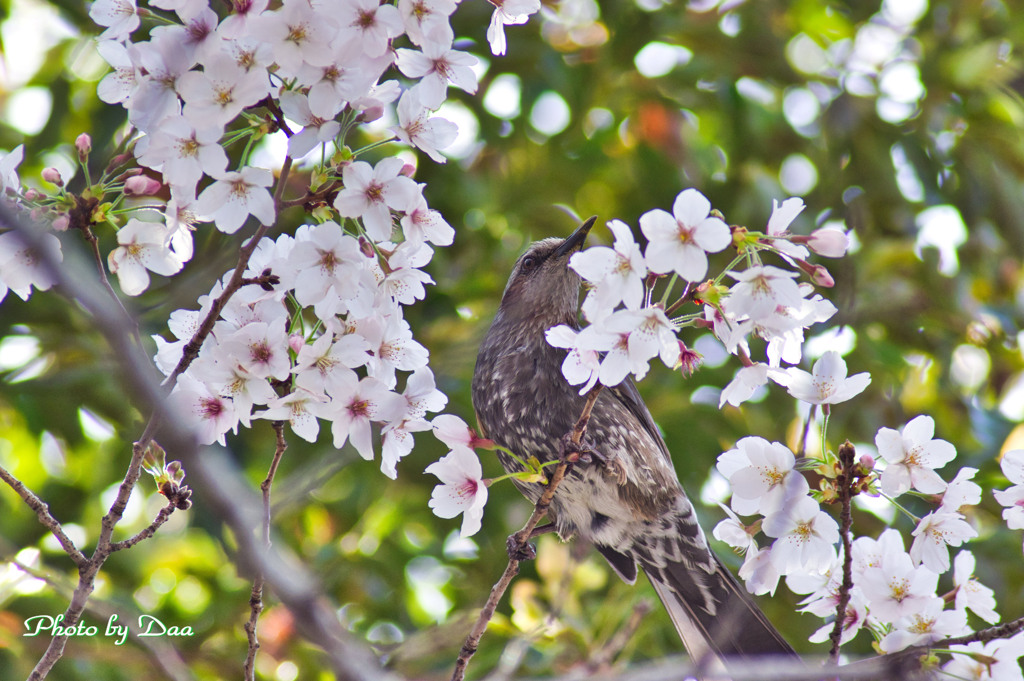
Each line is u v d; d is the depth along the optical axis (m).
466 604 12.00
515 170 13.09
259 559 4.01
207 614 11.37
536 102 12.47
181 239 5.91
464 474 6.12
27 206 5.48
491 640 10.28
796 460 6.22
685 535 9.20
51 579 7.81
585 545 10.18
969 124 12.88
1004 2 12.99
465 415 11.47
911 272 12.66
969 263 12.98
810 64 13.09
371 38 5.32
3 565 9.44
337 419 5.89
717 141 13.20
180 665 8.36
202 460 3.92
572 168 12.87
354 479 11.75
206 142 5.29
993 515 11.00
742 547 6.33
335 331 5.94
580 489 9.06
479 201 12.45
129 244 5.81
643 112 12.75
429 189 12.33
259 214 5.34
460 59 5.90
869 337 12.13
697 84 12.84
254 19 5.14
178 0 5.41
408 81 8.44
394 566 11.85
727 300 5.31
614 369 5.32
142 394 3.84
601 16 12.41
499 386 9.55
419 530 12.55
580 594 11.28
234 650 10.98
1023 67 12.64
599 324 5.22
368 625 11.70
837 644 5.89
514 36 12.41
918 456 6.01
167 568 12.11
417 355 6.24
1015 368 12.72
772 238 5.31
